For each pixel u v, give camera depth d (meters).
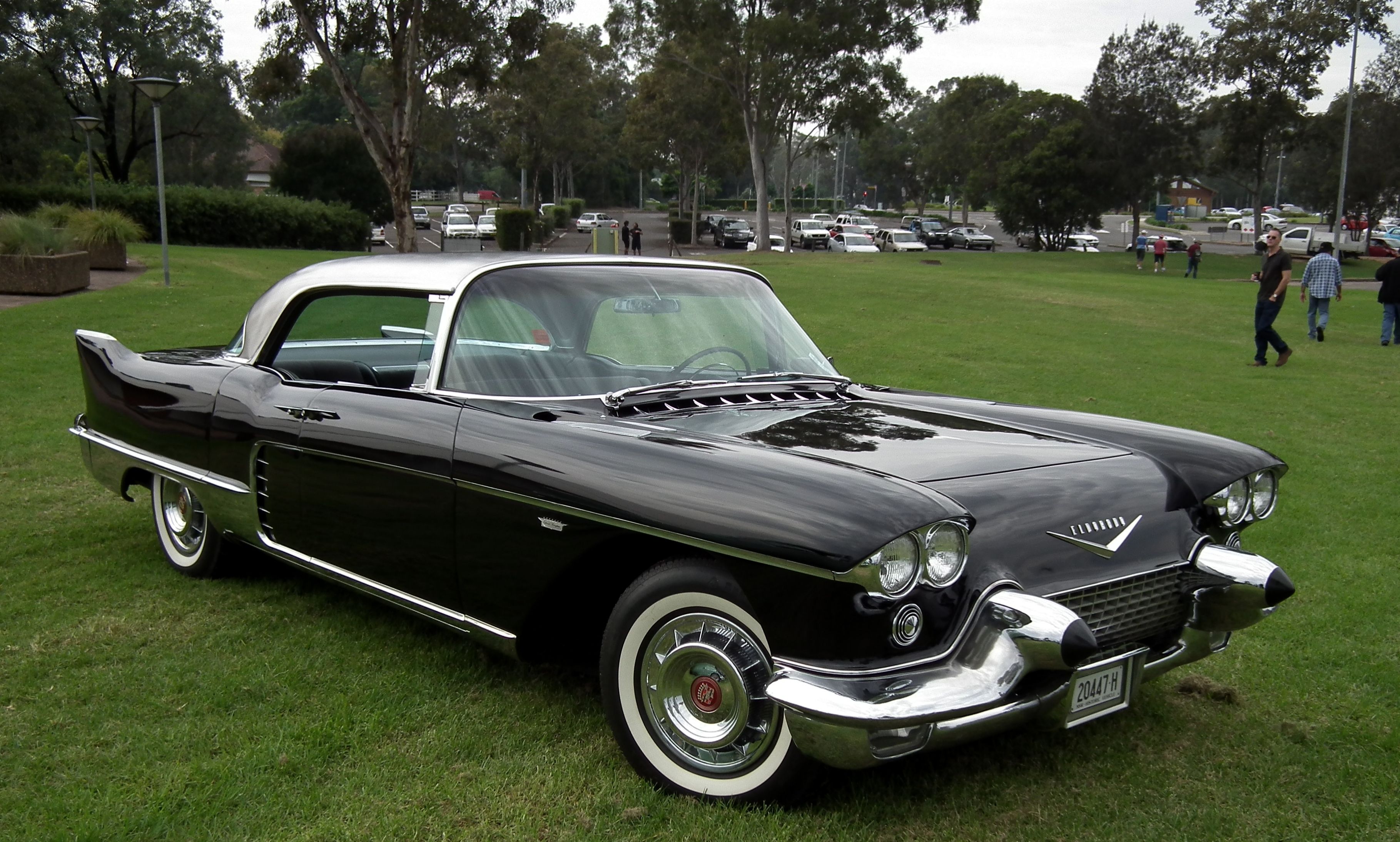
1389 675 3.68
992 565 2.63
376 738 3.11
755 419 3.32
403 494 3.33
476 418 3.20
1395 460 7.38
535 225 54.66
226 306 15.94
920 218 74.56
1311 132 51.16
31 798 2.75
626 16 45.69
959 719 2.43
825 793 2.81
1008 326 16.58
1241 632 4.09
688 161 66.06
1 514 5.48
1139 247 40.69
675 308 3.81
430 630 3.95
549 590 2.98
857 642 2.44
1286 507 5.99
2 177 42.22
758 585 2.53
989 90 80.81
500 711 3.29
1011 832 2.68
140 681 3.47
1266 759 3.09
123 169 49.75
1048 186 53.69
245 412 3.93
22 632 3.89
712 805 2.74
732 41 44.53
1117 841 2.65
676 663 2.77
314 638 3.86
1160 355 13.48
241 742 3.06
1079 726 3.05
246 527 4.02
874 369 11.72
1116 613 2.89
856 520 2.40
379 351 4.43
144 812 2.68
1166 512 3.06
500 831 2.64
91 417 4.86
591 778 2.90
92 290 17.77
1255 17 48.88
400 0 31.02
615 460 2.83
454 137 82.19
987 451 3.11
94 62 47.19
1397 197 51.00
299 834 2.62
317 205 39.88
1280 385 10.99
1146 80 51.12
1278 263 12.27
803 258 38.91
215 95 50.94
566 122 69.19
